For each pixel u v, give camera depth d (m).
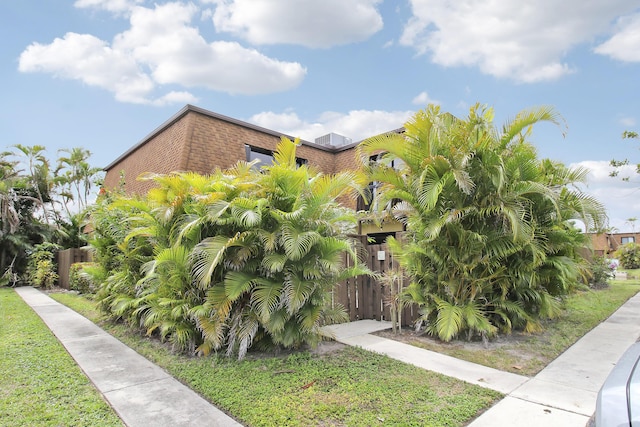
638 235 32.22
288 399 3.71
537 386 4.08
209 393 3.89
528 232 5.72
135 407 3.58
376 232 13.11
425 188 5.88
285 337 5.10
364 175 6.19
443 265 6.09
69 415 3.39
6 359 5.03
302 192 5.37
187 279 5.42
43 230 18.66
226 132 12.12
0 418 3.33
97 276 8.32
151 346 5.80
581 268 7.41
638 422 1.74
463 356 5.18
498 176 5.72
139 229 6.03
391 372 4.49
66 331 6.90
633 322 7.53
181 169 10.45
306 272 5.05
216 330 4.90
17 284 17.06
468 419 3.29
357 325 7.11
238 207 5.01
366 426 3.16
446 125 6.33
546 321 7.41
